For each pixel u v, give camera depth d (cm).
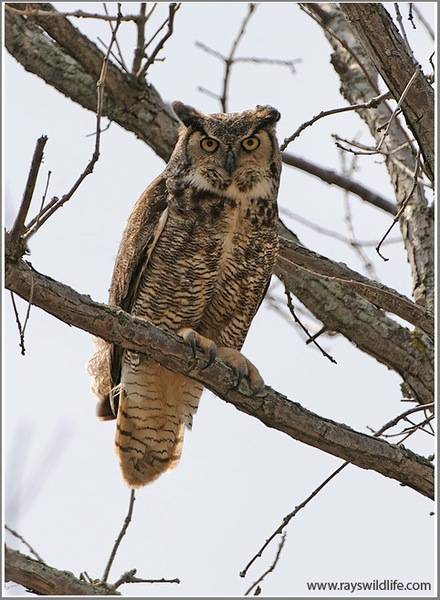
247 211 1073
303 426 924
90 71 1208
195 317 1127
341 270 1077
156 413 1148
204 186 1073
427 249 1144
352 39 1270
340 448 918
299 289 1180
